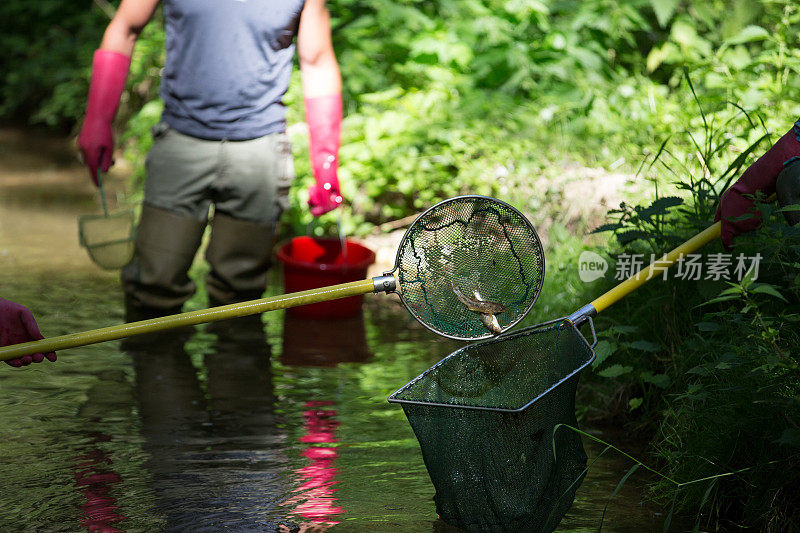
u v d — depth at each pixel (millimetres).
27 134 18406
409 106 9539
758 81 8102
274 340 6785
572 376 3754
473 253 4184
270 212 7191
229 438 4969
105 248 7020
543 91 10219
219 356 6395
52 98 18109
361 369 6168
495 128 9234
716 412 4301
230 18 6766
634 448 4898
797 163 4215
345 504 4168
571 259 6508
